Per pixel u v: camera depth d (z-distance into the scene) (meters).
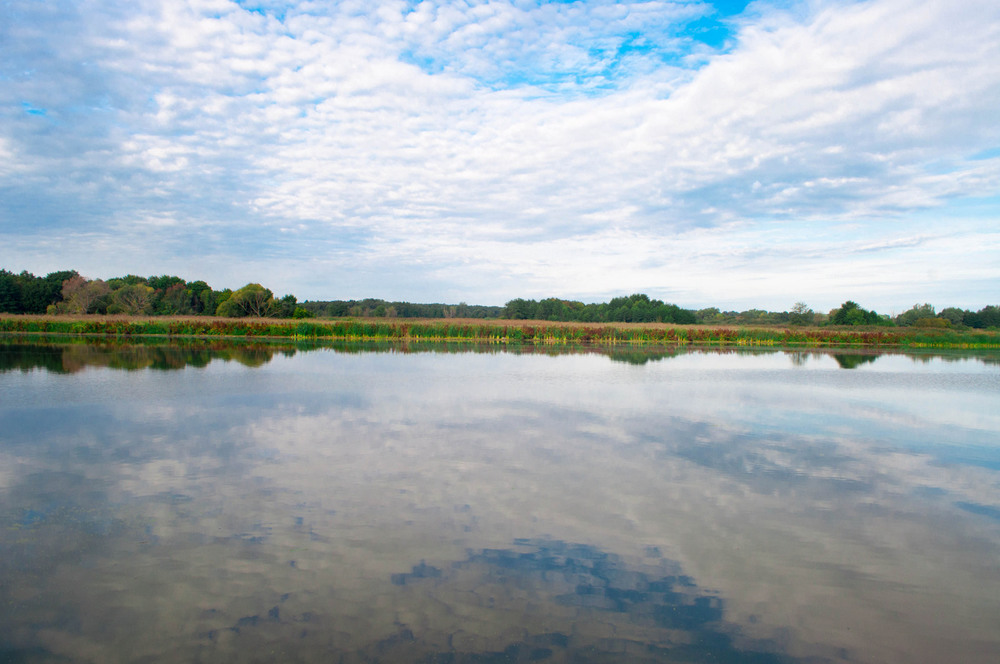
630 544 7.71
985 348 63.19
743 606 6.20
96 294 77.94
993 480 10.99
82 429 13.30
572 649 5.31
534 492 9.66
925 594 6.55
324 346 43.59
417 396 19.06
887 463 12.09
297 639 5.35
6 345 37.50
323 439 12.88
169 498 8.95
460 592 6.30
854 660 5.28
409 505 8.88
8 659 4.98
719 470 11.27
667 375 27.53
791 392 22.28
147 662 4.98
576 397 19.77
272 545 7.36
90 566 6.72
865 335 63.97
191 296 98.12
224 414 15.34
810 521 8.70
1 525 7.84
